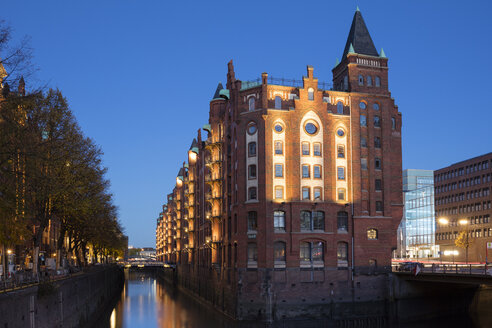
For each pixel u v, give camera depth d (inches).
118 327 2770.7
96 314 2967.5
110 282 4338.1
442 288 2910.9
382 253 2815.0
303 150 2773.1
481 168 5029.5
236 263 2765.7
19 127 1235.9
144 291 5408.5
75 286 2207.2
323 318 2637.8
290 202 2689.5
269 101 2765.7
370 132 2913.4
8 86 1157.7
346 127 2871.6
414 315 2792.8
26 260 3115.2
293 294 2615.7
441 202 5644.7
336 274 2709.2
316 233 2699.3
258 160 2714.1
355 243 2775.6
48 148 1563.7
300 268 2650.1
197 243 4387.3
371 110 2938.0
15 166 1282.0
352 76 2930.6
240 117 2810.0
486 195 4916.3
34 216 1893.5
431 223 5787.4
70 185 1988.2
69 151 1947.6
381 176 2908.5
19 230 1517.0
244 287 2630.4
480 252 4936.0
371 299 2741.1
